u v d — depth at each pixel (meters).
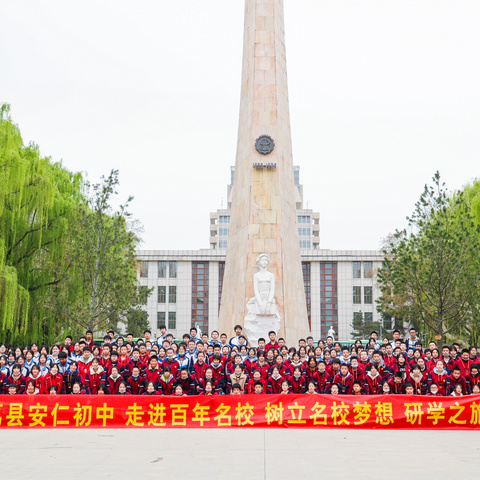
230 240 24.36
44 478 7.47
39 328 29.02
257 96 23.16
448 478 7.45
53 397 11.77
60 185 32.66
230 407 11.78
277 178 22.39
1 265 25.38
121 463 8.31
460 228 24.50
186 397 11.73
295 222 24.22
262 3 24.00
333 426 11.59
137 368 13.55
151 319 76.81
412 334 16.97
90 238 28.25
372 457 8.69
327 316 75.88
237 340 17.61
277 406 11.71
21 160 26.33
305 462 8.34
